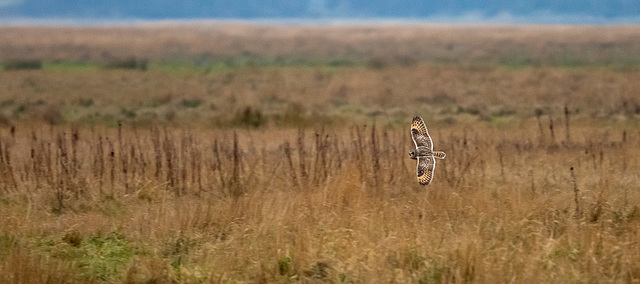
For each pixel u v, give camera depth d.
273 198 12.27
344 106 35.94
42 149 15.27
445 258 9.59
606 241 10.22
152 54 86.81
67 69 62.12
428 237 10.34
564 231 10.93
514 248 9.98
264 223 11.00
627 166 15.32
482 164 14.73
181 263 10.23
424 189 12.84
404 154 15.66
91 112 33.44
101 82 49.84
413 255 9.87
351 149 16.75
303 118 28.97
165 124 28.77
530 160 16.09
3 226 11.31
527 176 14.38
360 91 43.34
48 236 11.28
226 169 14.69
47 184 13.60
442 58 79.50
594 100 36.06
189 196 13.31
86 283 9.57
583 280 9.22
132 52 88.31
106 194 13.44
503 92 40.94
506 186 12.98
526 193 12.70
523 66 65.25
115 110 34.19
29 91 43.41
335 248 10.30
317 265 9.77
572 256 9.95
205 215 11.58
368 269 9.43
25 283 9.39
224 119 28.91
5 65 65.19
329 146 16.84
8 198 13.18
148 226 11.38
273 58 82.50
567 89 42.00
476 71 58.28
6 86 46.41
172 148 16.25
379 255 9.73
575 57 76.25
